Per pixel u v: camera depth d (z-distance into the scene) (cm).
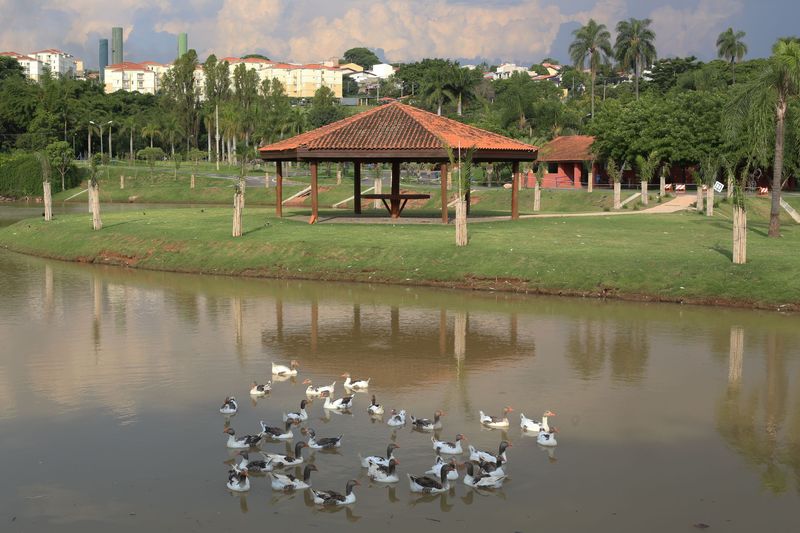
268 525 1698
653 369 2847
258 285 4628
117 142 18588
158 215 7125
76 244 5988
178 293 4378
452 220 6338
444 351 3108
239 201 5512
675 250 4659
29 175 13662
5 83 19600
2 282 4784
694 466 2000
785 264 4162
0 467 1984
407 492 1861
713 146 9212
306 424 2300
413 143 5766
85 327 3541
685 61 17138
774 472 1966
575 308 3897
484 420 2286
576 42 14975
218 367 2891
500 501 1812
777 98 5050
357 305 4000
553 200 9000
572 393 2583
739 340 3247
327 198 10762
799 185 9312
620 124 9869
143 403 2477
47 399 2514
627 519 1723
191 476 1939
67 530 1675
